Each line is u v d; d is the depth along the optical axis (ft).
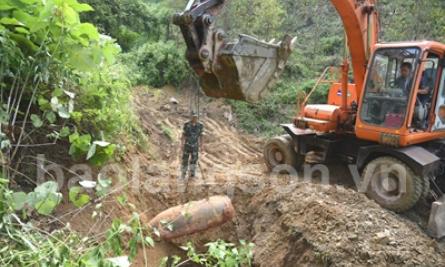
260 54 8.79
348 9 16.98
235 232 18.47
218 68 8.49
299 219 16.06
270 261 15.87
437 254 13.97
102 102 13.87
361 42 17.83
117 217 15.02
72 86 12.66
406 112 16.07
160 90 34.04
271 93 36.86
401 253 13.39
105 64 14.42
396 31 35.94
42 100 9.43
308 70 40.01
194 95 35.81
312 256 14.28
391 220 15.35
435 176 17.85
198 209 11.25
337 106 21.35
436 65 16.94
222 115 33.58
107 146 9.67
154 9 49.70
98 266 6.63
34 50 9.97
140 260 15.52
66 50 9.53
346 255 13.55
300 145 21.30
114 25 39.06
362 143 19.38
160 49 37.78
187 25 8.25
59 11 8.53
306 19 49.24
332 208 15.61
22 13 8.90
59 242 7.04
